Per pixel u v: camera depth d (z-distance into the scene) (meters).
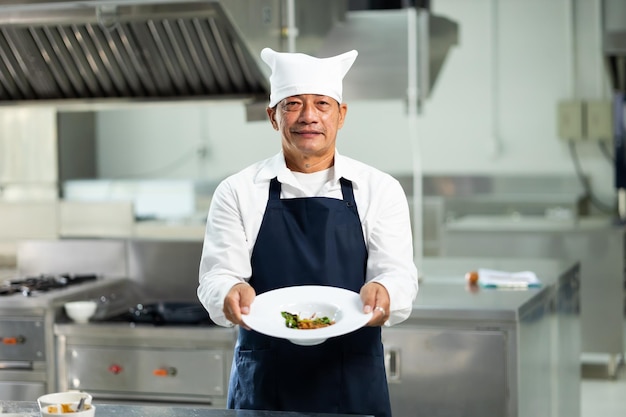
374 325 2.34
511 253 6.55
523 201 8.42
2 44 4.29
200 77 4.35
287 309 2.37
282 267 2.53
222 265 2.50
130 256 4.39
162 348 3.69
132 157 9.21
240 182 2.58
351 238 2.54
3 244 6.25
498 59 8.64
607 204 8.49
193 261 4.31
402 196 2.60
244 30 3.68
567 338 4.54
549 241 6.46
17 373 3.84
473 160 8.73
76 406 2.10
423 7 5.20
